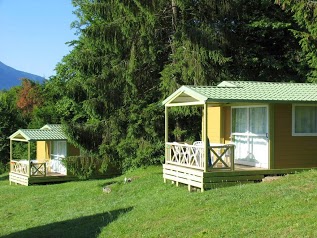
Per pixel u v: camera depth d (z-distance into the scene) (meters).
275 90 18.11
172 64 26.61
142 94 28.30
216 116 20.38
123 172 29.23
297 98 17.22
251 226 10.64
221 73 27.34
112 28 26.61
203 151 16.52
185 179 17.42
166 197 16.50
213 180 16.25
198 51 25.75
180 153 18.28
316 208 10.98
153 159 27.33
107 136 27.97
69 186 25.83
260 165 17.80
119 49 27.11
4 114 43.03
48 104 47.12
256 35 30.53
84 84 27.67
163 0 26.45
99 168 29.73
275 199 12.58
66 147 30.81
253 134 18.22
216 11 27.91
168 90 26.17
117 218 14.70
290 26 29.62
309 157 17.78
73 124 27.73
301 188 13.38
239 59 29.97
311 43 24.89
